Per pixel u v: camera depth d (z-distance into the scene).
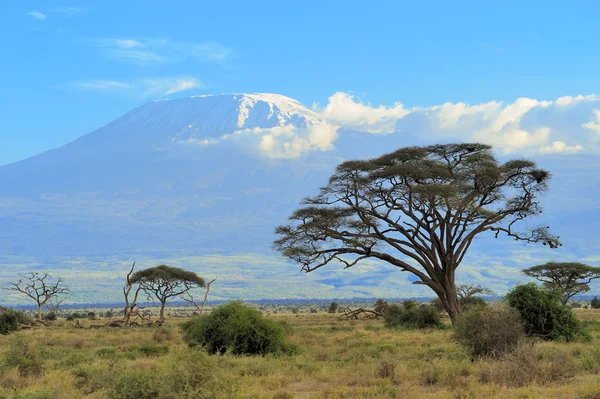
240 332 30.61
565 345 30.17
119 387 15.70
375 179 47.84
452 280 47.41
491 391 17.88
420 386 19.94
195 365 15.02
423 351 28.73
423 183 47.38
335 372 23.12
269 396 18.12
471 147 48.22
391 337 40.12
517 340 24.62
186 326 39.22
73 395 18.11
